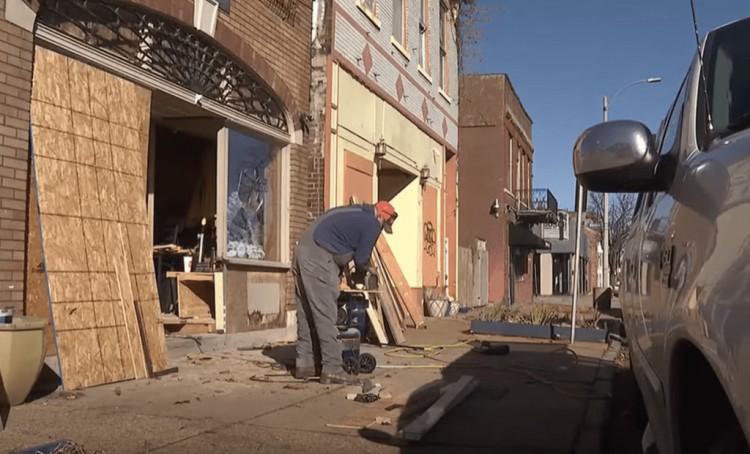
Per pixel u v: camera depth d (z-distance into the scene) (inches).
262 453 188.7
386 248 568.4
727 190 80.4
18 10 243.4
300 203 453.1
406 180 683.4
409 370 331.0
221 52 368.2
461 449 197.6
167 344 330.6
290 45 439.2
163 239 400.8
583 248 2057.1
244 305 390.6
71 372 249.3
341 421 222.4
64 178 260.4
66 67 269.3
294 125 444.1
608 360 381.1
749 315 65.6
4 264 238.8
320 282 281.7
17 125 243.6
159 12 315.3
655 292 113.6
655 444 117.5
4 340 213.0
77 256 259.4
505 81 1058.1
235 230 394.9
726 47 122.8
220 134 381.1
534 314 540.1
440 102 762.8
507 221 1091.3
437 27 751.7
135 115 305.0
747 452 75.4
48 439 191.6
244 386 275.1
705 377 88.7
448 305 719.1
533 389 289.1
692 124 113.4
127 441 193.6
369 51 548.4
